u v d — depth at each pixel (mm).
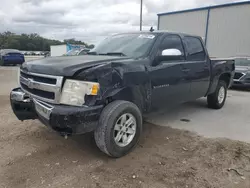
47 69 2873
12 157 3090
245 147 3496
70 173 2732
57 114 2629
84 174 2715
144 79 3369
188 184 2547
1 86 8922
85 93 2705
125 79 3080
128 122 3164
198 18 18641
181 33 4434
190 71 4391
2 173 2703
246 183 2590
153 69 3537
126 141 3180
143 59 3463
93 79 2756
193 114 5398
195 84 4648
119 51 3881
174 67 3957
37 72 2998
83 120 2662
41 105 2859
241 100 7195
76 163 2965
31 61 3510
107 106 2939
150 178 2648
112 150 2977
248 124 4699
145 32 4207
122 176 2680
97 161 3023
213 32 17797
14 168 2816
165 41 3936
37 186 2477
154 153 3271
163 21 21453
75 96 2686
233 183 2584
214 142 3682
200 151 3350
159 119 4957
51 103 2812
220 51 17562
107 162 3000
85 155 3186
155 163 2986
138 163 2984
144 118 5008
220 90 5852
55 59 3336
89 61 2975
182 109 5852
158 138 3836
